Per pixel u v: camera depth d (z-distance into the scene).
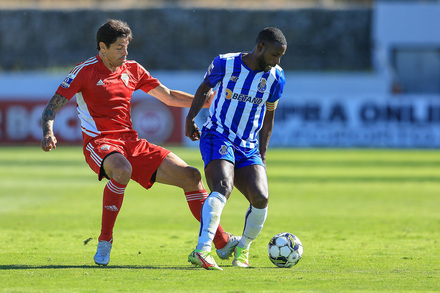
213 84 20.41
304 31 131.62
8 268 19.61
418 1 129.25
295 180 56.44
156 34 133.75
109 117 21.14
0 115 96.75
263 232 29.77
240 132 20.38
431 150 93.06
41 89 106.62
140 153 21.09
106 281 17.42
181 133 96.31
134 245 25.69
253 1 142.12
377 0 125.75
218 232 20.91
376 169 66.25
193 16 134.62
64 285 16.86
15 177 57.22
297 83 111.19
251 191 19.89
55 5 140.38
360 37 130.62
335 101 97.69
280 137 98.19
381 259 22.25
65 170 63.69
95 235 28.30
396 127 96.75
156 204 41.62
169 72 126.56
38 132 97.25
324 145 97.69
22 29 133.25
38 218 34.19
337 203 42.00
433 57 125.00
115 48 20.67
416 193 47.72
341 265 20.88
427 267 20.44
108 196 20.09
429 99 96.38
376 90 111.12
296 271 19.42
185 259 22.05
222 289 16.38
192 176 21.02
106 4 141.12
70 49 133.12
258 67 20.12
